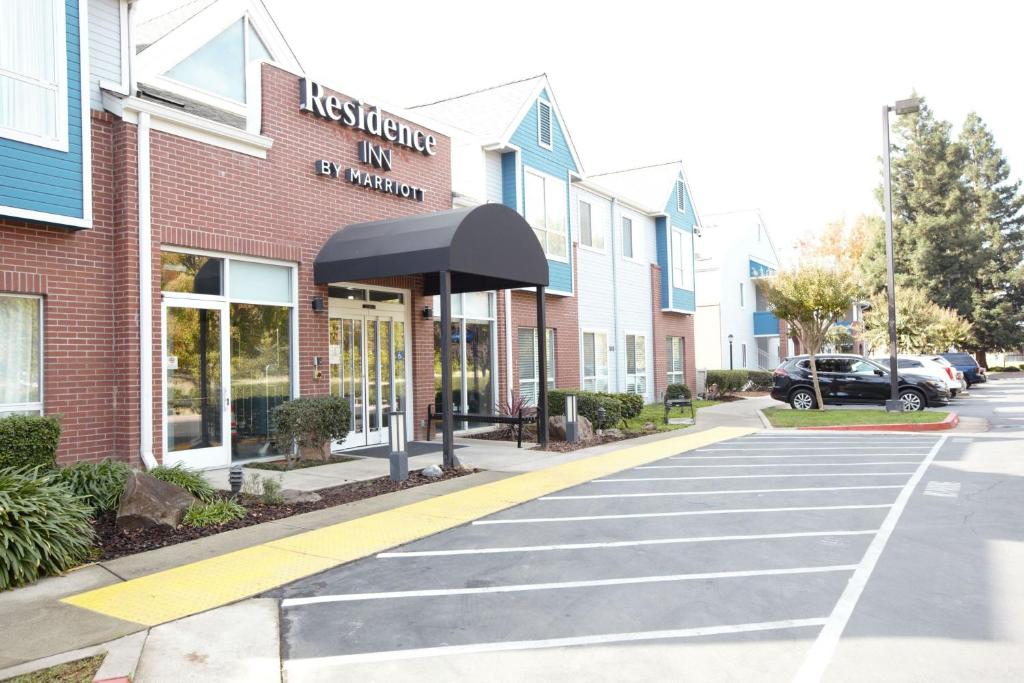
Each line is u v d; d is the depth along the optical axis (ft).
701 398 95.45
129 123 31.07
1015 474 34.12
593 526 25.03
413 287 47.14
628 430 54.54
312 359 39.45
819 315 70.69
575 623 16.16
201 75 40.37
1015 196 186.29
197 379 33.86
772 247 139.23
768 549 21.93
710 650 14.58
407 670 13.85
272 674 13.66
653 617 16.46
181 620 16.43
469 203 52.08
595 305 72.23
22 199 26.66
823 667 13.70
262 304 37.27
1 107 26.23
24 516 19.80
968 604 16.96
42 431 24.76
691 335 94.48
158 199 32.07
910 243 170.71
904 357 87.20
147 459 30.53
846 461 39.65
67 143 27.99
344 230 40.83
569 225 64.85
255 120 37.40
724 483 33.19
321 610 17.12
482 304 55.31
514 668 13.88
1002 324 169.99
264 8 43.80
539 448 44.32
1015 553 21.13
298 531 24.16
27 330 28.48
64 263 29.12
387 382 45.75
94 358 30.01
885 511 26.86
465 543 22.88
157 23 43.27
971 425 57.77
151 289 31.37
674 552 21.75
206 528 24.35
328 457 38.04
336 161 41.63
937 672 13.42
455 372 51.72
